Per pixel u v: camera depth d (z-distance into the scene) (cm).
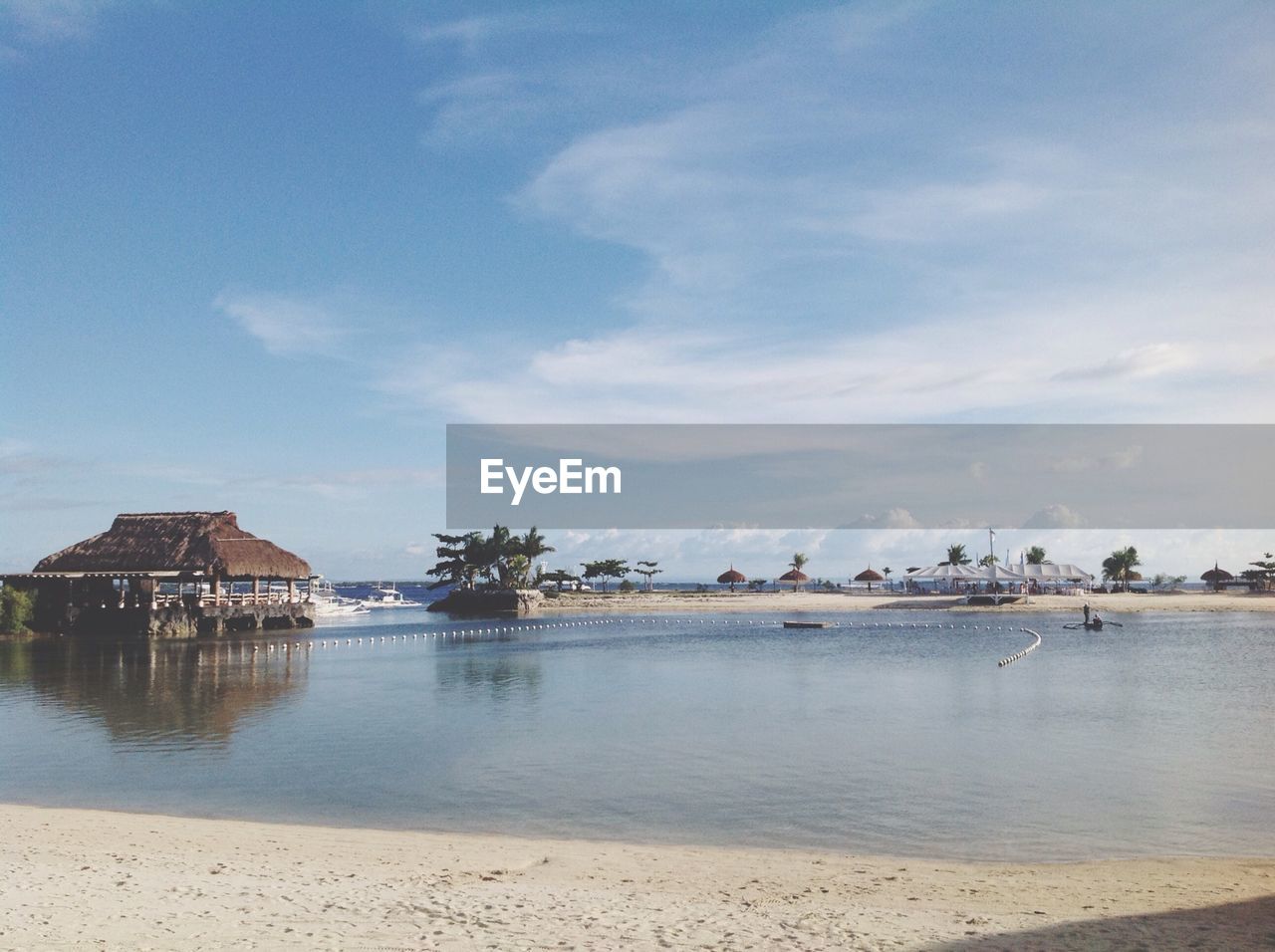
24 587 7406
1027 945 970
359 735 2758
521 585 12569
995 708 3225
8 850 1433
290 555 8550
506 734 2750
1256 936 1008
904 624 8325
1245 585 15588
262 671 4769
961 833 1641
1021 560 13012
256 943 929
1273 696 3509
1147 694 3581
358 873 1299
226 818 1797
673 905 1130
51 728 2950
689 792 1983
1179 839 1597
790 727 2844
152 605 7462
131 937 940
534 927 1010
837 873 1359
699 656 5456
